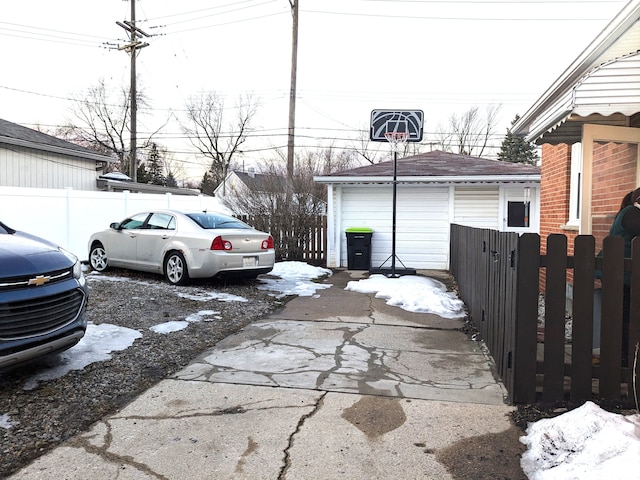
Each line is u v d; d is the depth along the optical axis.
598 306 4.39
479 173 12.54
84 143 42.97
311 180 16.02
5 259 3.83
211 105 45.31
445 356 5.11
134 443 3.17
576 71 5.62
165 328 5.84
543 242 9.30
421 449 3.10
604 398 3.68
